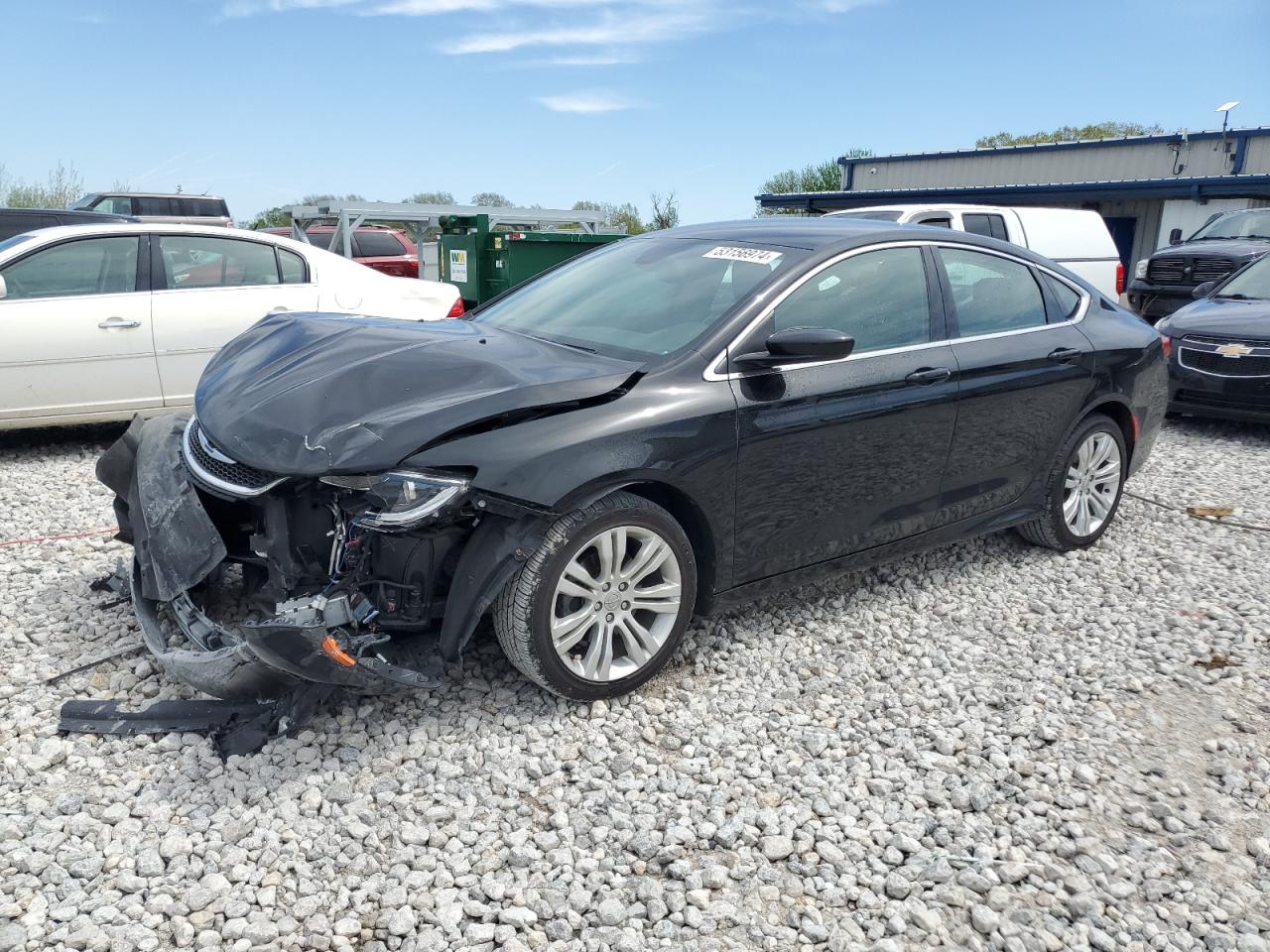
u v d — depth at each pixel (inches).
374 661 121.2
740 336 146.9
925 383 166.2
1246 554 209.8
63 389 263.1
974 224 404.8
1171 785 127.0
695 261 167.9
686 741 133.5
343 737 129.4
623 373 136.9
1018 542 213.6
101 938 95.3
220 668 122.3
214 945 96.0
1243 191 826.8
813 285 157.0
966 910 104.7
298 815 114.8
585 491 129.0
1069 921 103.7
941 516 177.0
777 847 112.0
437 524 123.4
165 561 135.6
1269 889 108.9
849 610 176.6
